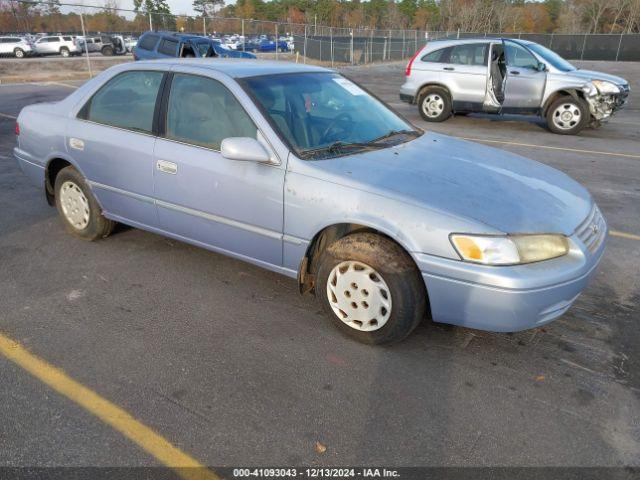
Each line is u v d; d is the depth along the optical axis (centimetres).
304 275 335
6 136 909
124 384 280
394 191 297
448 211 284
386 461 235
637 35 3856
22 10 2327
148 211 401
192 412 261
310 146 338
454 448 243
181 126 371
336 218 306
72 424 252
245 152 317
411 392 279
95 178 427
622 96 1044
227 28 2798
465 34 4422
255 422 256
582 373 297
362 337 317
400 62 3694
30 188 618
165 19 2591
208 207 362
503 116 1315
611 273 423
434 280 284
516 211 291
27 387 276
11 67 2167
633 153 877
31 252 441
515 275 270
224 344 318
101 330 329
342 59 3350
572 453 241
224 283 393
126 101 404
